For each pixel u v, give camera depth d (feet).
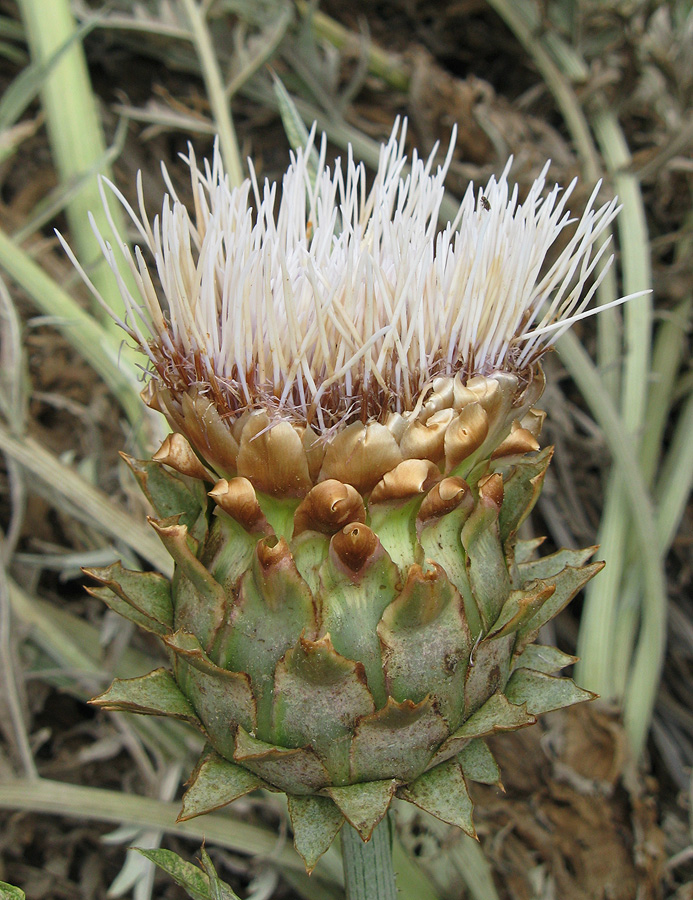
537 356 0.79
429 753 0.74
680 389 1.37
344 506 0.72
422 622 0.72
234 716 0.74
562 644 1.38
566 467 1.31
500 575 0.78
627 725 1.18
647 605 1.20
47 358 1.24
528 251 0.76
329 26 1.34
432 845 1.10
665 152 1.23
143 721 1.11
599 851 1.09
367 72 1.37
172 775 1.10
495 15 1.43
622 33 1.28
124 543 1.13
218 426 0.74
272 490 0.74
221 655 0.75
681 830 1.18
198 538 0.80
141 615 0.81
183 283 0.76
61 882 1.15
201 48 1.17
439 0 1.43
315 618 0.73
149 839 1.04
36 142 1.35
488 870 1.07
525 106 1.39
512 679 0.80
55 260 1.27
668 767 1.29
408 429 0.73
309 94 1.32
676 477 1.26
